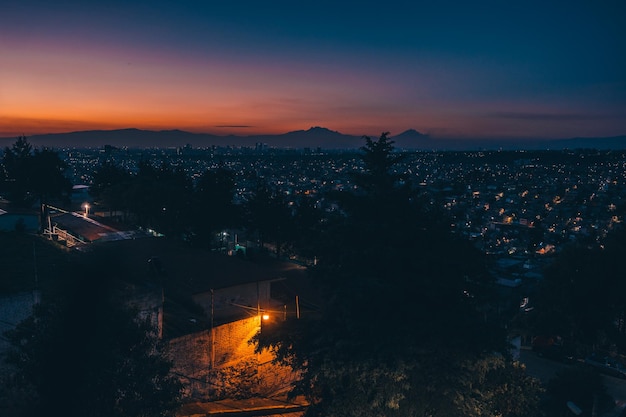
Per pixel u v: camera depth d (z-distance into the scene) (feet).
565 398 85.35
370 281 50.34
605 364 109.40
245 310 82.64
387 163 62.59
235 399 66.69
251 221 171.32
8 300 50.65
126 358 40.27
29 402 35.73
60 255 76.64
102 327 38.32
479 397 54.75
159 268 82.48
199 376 64.28
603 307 122.21
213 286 81.61
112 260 40.91
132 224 161.89
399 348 48.37
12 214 142.10
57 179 183.01
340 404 50.83
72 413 35.45
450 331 51.29
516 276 152.35
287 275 122.62
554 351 115.55
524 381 66.59
